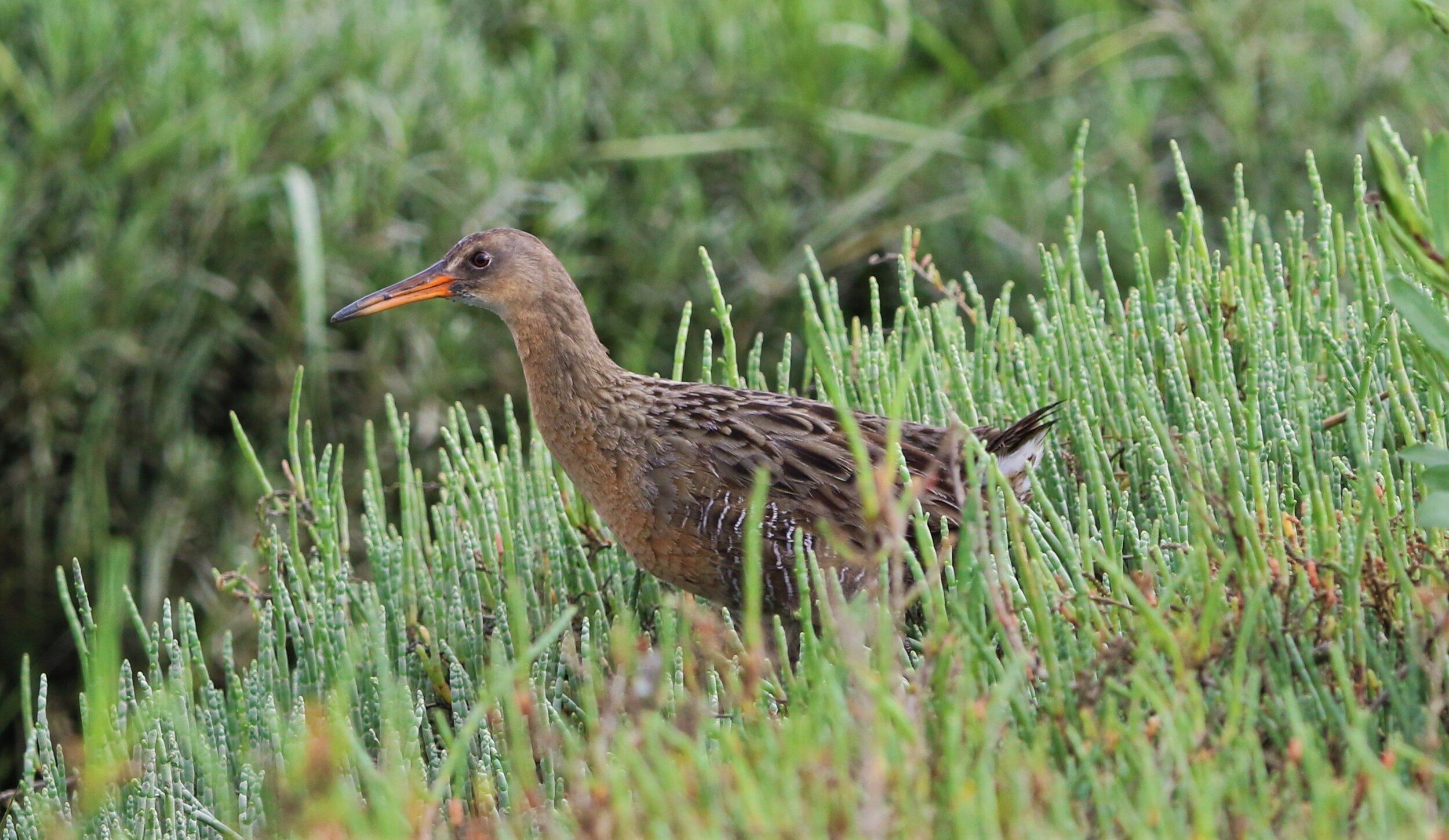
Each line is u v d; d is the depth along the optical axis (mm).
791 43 15109
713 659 6227
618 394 8086
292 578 8211
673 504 7836
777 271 14438
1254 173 15047
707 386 8195
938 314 8523
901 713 4949
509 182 13664
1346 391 7734
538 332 8250
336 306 13344
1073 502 8008
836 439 7797
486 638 8070
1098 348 8195
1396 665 6043
